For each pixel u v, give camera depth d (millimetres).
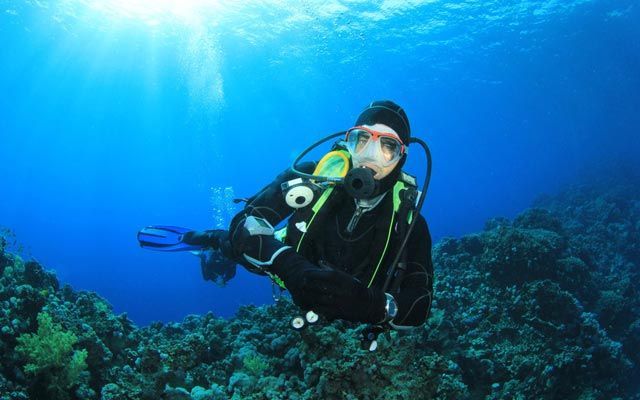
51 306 6094
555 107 79062
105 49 42562
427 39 38312
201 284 48469
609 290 12117
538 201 36250
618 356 8984
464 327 8570
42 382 5258
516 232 10312
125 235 85125
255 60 42719
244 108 65812
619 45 48688
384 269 1952
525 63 48531
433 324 7477
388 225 1896
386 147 1854
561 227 14039
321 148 88812
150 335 8469
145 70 47719
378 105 1939
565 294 8820
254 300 38250
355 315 1414
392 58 42812
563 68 53500
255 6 30969
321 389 4312
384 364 4312
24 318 5953
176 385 4984
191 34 36469
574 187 34938
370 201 1886
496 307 8812
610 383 8602
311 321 1456
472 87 56656
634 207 22125
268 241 1692
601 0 35531
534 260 9961
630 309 10961
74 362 5312
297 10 31469
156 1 31250
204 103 61875
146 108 65000
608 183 33500
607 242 17297
